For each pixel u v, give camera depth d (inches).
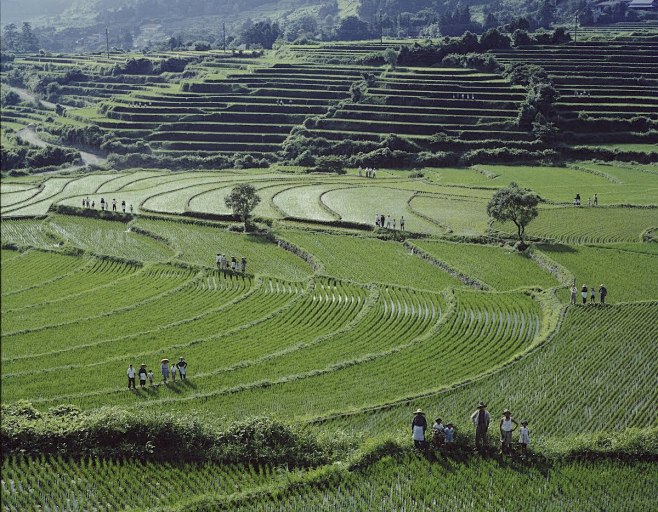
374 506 1702.8
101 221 5044.3
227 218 4916.3
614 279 3590.1
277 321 3181.6
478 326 3036.4
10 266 4101.9
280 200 5369.1
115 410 2042.3
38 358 2837.1
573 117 7495.1
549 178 6264.8
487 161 7042.3
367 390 2453.2
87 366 2741.1
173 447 1955.0
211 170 6973.4
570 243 4190.5
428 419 2181.3
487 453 1913.1
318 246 4330.7
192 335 3058.6
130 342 2994.6
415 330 3036.4
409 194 5580.7
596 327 2950.3
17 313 3351.4
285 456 1934.1
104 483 1803.6
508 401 2314.2
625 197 5374.0
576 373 2517.2
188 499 1716.3
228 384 2554.1
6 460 1877.5
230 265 4020.7
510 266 3892.7
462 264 3919.8
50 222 5034.5
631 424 2150.6
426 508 1692.9
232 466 1894.7
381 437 1945.1
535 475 1819.6
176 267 4013.3
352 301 3408.0
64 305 3457.2
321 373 2600.9
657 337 2834.6
